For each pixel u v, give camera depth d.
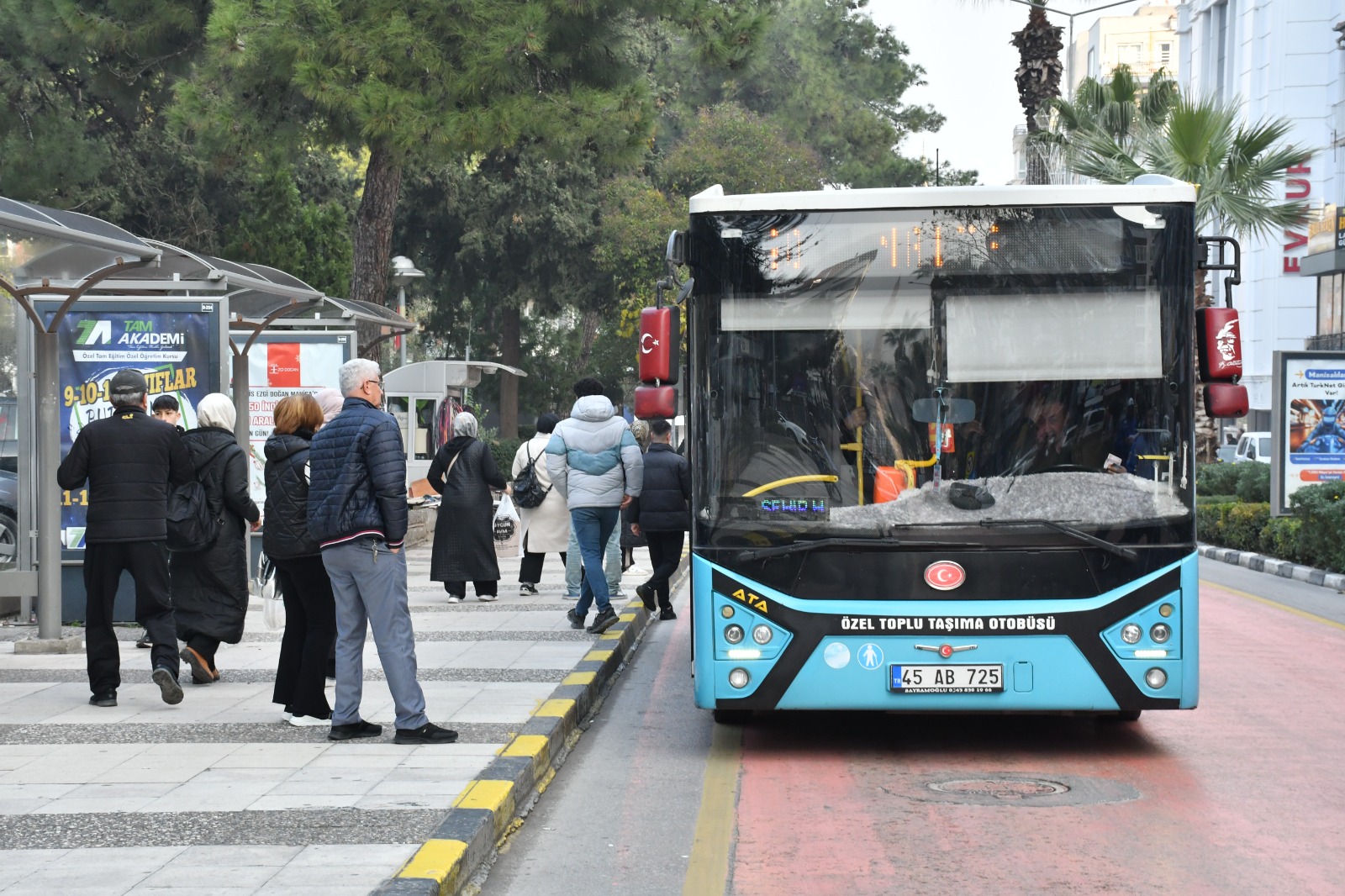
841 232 9.36
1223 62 80.50
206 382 15.23
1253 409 73.38
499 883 6.84
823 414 9.27
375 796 7.71
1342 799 8.34
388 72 21.45
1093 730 10.50
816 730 10.64
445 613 16.45
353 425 9.16
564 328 67.31
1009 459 9.19
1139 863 7.02
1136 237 9.32
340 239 32.16
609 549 17.89
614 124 22.70
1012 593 9.09
